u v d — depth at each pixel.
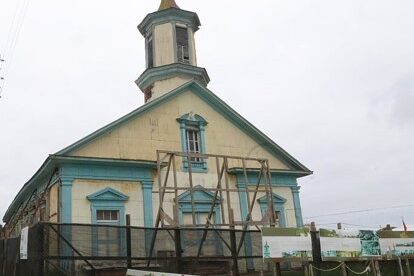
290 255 14.13
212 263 14.94
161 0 26.89
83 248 12.85
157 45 25.42
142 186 19.47
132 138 19.95
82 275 12.96
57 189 18.42
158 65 25.05
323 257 14.85
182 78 24.58
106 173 18.89
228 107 22.66
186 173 20.73
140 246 13.80
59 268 12.47
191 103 22.09
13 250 14.18
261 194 22.33
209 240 14.98
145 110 20.64
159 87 24.50
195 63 25.86
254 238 15.88
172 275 10.96
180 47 25.55
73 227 12.86
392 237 17.09
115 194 18.77
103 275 13.38
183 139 21.17
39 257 12.16
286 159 23.84
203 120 21.95
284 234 14.20
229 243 15.42
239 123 23.05
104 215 18.56
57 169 18.47
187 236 14.66
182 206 20.12
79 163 18.38
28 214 24.50
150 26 26.06
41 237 12.29
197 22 26.80
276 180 23.30
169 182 20.12
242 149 22.75
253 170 22.03
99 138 19.19
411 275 17.73
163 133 20.81
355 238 15.91
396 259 16.89
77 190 18.12
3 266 14.68
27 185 22.38
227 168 19.64
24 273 12.97
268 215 18.11
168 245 14.36
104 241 13.24
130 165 19.38
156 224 16.61
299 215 23.38
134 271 12.05
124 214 18.77
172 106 21.48
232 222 17.27
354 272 15.83
